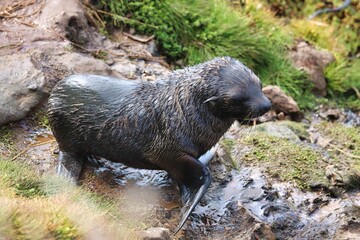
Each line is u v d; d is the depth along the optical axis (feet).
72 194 20.21
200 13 34.94
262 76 35.32
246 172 25.08
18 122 25.27
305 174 25.71
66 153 23.12
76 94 22.21
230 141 27.30
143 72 30.14
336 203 24.23
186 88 21.39
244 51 34.76
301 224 22.52
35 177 21.08
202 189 21.35
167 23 33.78
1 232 16.25
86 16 31.63
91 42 30.89
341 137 31.09
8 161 21.80
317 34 40.65
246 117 21.31
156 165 22.03
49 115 22.65
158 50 33.19
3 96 25.08
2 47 27.71
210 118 21.43
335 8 43.70
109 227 18.53
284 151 27.04
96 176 23.00
